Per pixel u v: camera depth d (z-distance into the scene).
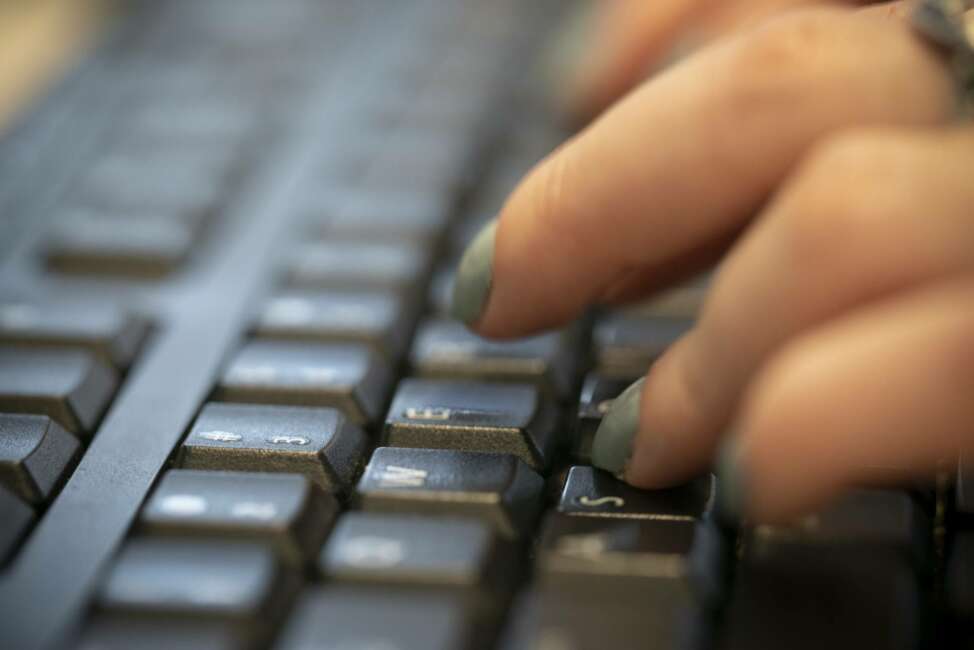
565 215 0.24
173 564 0.22
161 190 0.30
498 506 0.23
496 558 0.23
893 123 0.23
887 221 0.21
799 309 0.22
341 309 0.27
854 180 0.21
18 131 0.32
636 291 0.26
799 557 0.22
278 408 0.25
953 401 0.20
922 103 0.23
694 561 0.22
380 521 0.23
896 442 0.21
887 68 0.23
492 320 0.25
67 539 0.23
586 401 0.25
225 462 0.24
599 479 0.24
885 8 0.25
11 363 0.26
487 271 0.25
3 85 0.33
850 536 0.23
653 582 0.22
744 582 0.22
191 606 0.22
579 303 0.25
